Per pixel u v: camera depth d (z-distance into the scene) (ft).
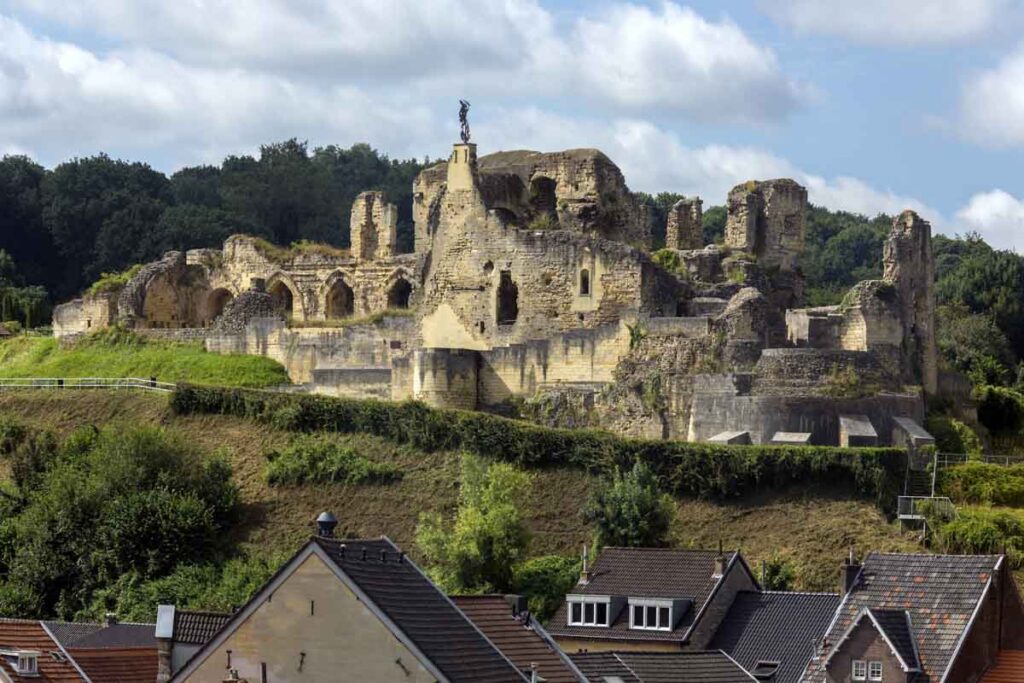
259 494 472.03
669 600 350.64
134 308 602.85
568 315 519.19
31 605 435.94
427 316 540.93
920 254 490.08
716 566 358.84
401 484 464.24
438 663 239.09
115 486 462.19
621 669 286.46
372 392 526.16
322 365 553.23
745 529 422.41
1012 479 426.10
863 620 284.20
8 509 476.95
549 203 562.25
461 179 540.93
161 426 513.86
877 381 461.78
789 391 459.32
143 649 296.30
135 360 578.25
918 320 489.26
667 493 434.71
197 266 625.00
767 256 550.36
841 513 419.74
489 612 285.64
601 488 434.71
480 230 535.60
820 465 426.92
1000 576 294.25
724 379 467.11
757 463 430.61
